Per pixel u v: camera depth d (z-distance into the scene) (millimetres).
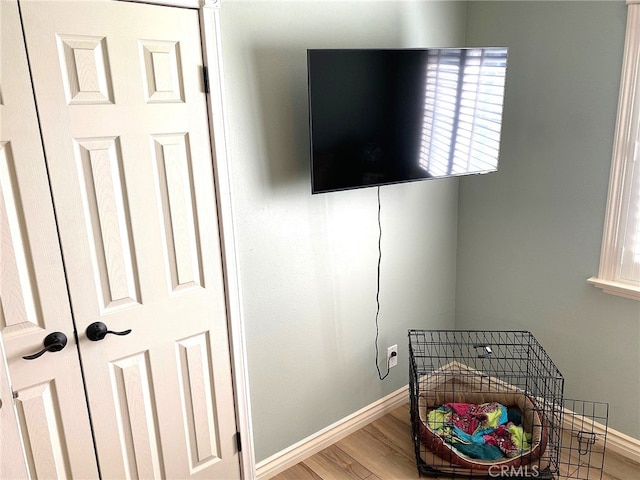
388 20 2312
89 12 1513
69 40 1496
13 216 1495
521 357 2758
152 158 1723
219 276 1976
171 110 1730
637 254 2242
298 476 2346
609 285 2297
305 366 2395
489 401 2648
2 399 1388
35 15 1432
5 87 1421
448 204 2861
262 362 2227
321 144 1953
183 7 1690
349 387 2617
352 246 2447
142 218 1733
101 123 1596
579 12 2221
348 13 2170
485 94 2320
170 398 1934
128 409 1828
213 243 1934
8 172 1468
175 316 1880
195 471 2074
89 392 1723
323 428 2545
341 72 1921
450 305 3059
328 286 2395
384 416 2799
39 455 1657
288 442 2412
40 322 1586
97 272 1673
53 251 1573
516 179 2604
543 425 2344
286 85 2051
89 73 1544
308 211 2240
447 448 2293
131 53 1611
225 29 1838
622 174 2211
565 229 2455
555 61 2340
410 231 2695
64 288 1612
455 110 2252
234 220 1969
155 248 1784
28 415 1611
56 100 1505
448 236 2918
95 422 1758
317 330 2402
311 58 1843
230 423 2139
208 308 1966
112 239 1682
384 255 2602
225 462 2162
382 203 2523
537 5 2355
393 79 2049
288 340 2299
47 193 1535
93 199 1622
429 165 2260
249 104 1959
